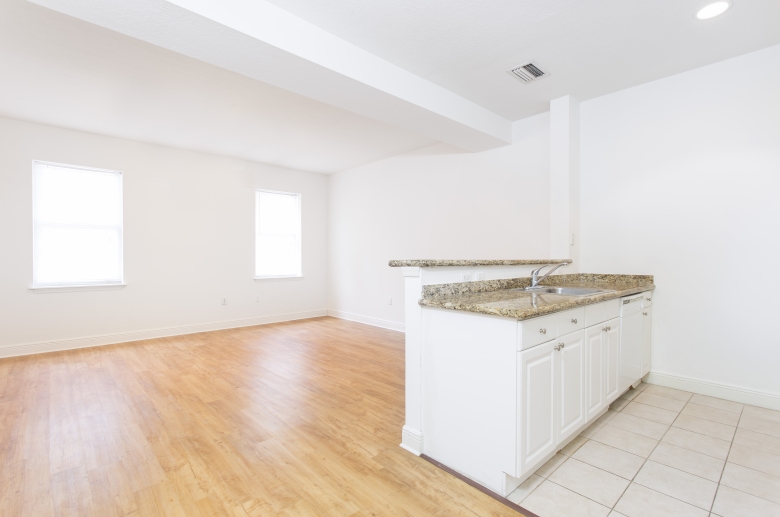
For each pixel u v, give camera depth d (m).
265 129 4.08
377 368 3.50
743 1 2.03
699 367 2.79
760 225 2.54
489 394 1.67
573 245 3.30
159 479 1.76
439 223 4.64
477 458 1.73
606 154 3.23
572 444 2.05
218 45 2.05
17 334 3.87
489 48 2.49
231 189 5.36
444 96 3.07
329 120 3.80
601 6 2.07
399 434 2.22
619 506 1.56
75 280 4.23
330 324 5.70
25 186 3.89
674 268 2.89
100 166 4.29
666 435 2.15
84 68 2.72
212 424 2.33
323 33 2.28
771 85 2.49
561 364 1.85
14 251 3.85
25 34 2.30
